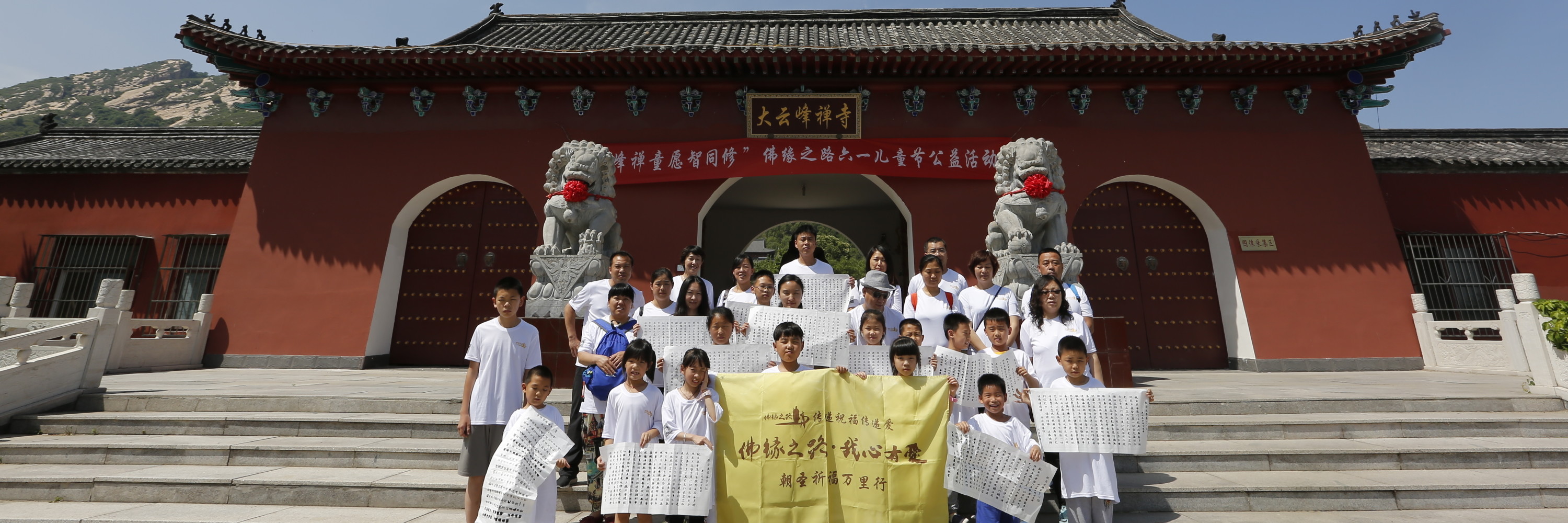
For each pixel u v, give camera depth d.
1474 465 5.16
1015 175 8.16
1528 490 4.68
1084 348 4.05
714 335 4.20
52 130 13.73
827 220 16.62
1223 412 6.18
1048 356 4.59
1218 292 10.73
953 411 4.17
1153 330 10.67
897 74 10.43
